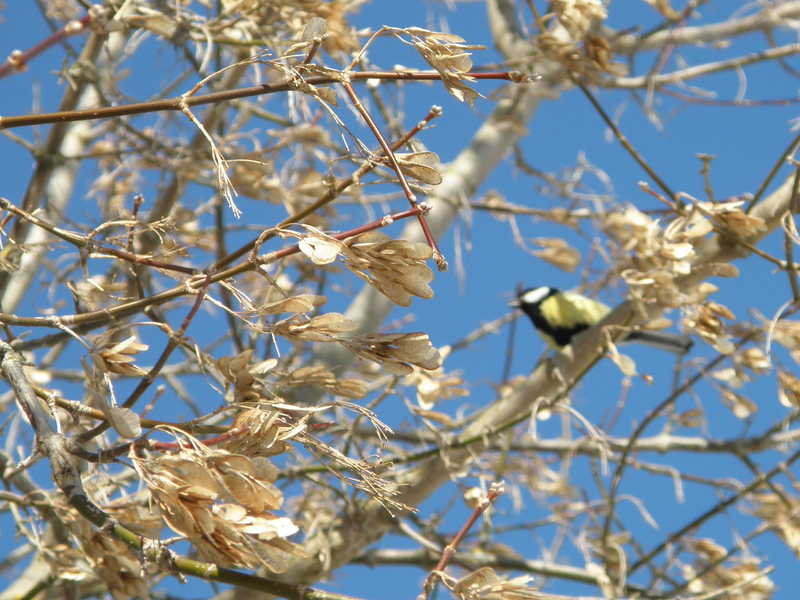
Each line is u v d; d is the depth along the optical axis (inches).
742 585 360.8
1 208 213.9
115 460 171.3
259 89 189.8
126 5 248.1
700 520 410.6
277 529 157.6
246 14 303.4
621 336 370.9
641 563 413.1
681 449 458.3
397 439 423.5
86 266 216.2
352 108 255.6
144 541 174.7
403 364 185.8
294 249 183.8
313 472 358.6
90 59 326.6
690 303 307.6
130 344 179.5
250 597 388.5
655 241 312.2
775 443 444.1
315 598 174.7
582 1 321.1
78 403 189.0
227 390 190.2
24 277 350.0
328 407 180.9
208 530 155.1
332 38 270.1
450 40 185.0
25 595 317.1
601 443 371.6
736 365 348.5
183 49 326.3
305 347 390.6
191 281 192.9
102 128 428.1
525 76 184.4
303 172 389.4
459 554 429.1
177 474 158.9
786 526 413.1
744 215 313.4
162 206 358.6
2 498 271.9
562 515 446.9
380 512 388.5
